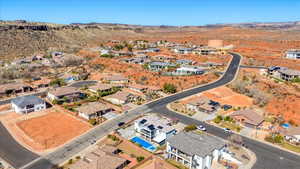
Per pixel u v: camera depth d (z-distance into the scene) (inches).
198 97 2989.7
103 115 2620.6
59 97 3063.5
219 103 2903.5
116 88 3560.5
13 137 2154.3
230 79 3772.1
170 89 3344.0
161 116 2586.1
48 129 2315.5
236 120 2428.6
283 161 1782.7
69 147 2000.5
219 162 1780.3
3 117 2593.5
